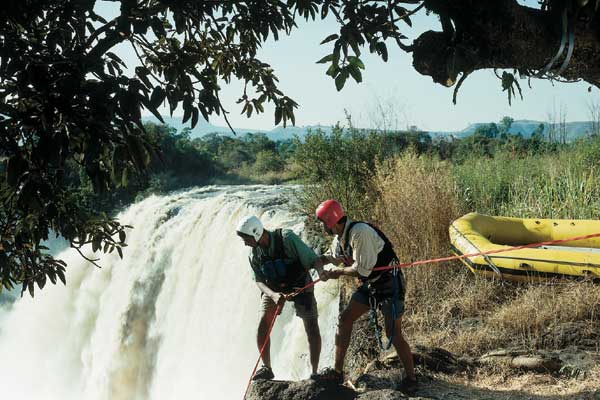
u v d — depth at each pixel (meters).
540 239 9.06
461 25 3.16
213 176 47.84
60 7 3.54
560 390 5.70
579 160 11.86
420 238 9.23
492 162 12.91
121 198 32.19
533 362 6.20
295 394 5.41
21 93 3.17
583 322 7.02
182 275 15.23
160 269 16.27
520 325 7.15
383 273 5.34
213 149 71.31
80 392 18.33
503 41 3.16
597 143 12.35
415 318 7.95
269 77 4.91
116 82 3.18
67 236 4.74
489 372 6.27
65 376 19.03
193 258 15.02
